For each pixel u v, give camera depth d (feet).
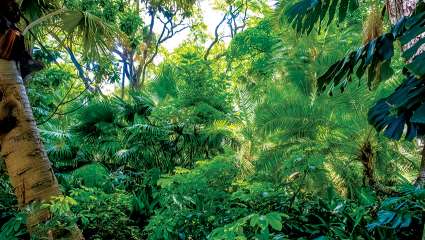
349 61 10.52
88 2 26.55
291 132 21.53
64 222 11.25
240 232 8.92
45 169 11.93
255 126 22.71
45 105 27.02
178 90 27.91
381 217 9.63
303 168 12.82
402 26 9.46
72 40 19.26
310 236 10.61
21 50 12.29
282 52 27.55
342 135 20.35
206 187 12.58
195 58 27.35
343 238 10.07
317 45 25.54
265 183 12.24
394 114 8.91
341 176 19.36
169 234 12.05
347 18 27.25
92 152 27.07
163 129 25.54
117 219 13.56
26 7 17.76
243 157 20.62
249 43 40.73
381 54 9.72
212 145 24.91
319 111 21.25
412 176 20.08
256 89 29.84
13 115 11.78
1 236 11.57
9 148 11.73
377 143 19.81
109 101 27.89
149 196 20.33
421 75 7.52
